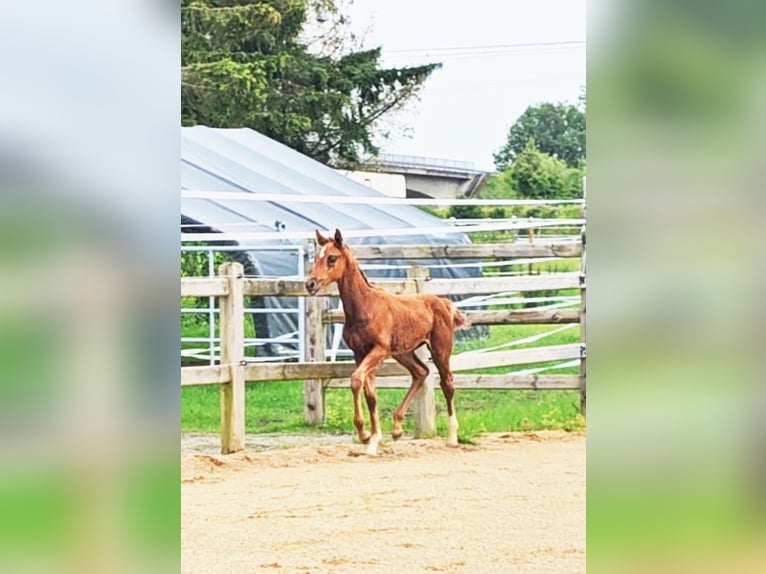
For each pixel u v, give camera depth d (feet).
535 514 21.76
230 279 25.63
